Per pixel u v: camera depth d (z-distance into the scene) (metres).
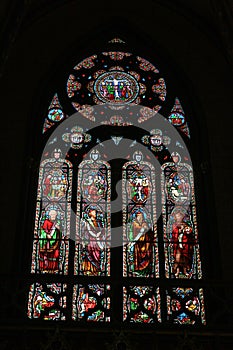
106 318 18.06
